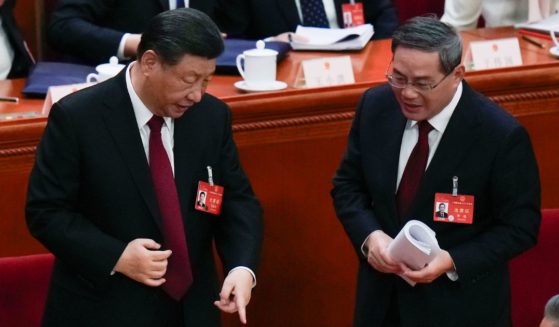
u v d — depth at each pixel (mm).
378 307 10516
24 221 12406
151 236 9766
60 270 10078
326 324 13672
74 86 12383
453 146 9977
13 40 15516
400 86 9555
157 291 9938
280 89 12711
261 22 16719
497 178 9922
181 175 9820
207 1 16312
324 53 14875
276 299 13438
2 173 12133
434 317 10250
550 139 13750
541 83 13375
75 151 9531
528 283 11898
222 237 10258
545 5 16375
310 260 13367
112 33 15055
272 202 13047
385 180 10219
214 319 10250
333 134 12922
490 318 10375
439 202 10031
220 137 10062
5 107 12562
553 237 11836
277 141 12781
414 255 9477
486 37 15375
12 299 11055
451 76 9477
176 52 8898
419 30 9344
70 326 9930
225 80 13414
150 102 9547
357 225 10367
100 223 9750
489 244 10000
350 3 16812
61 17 15398
